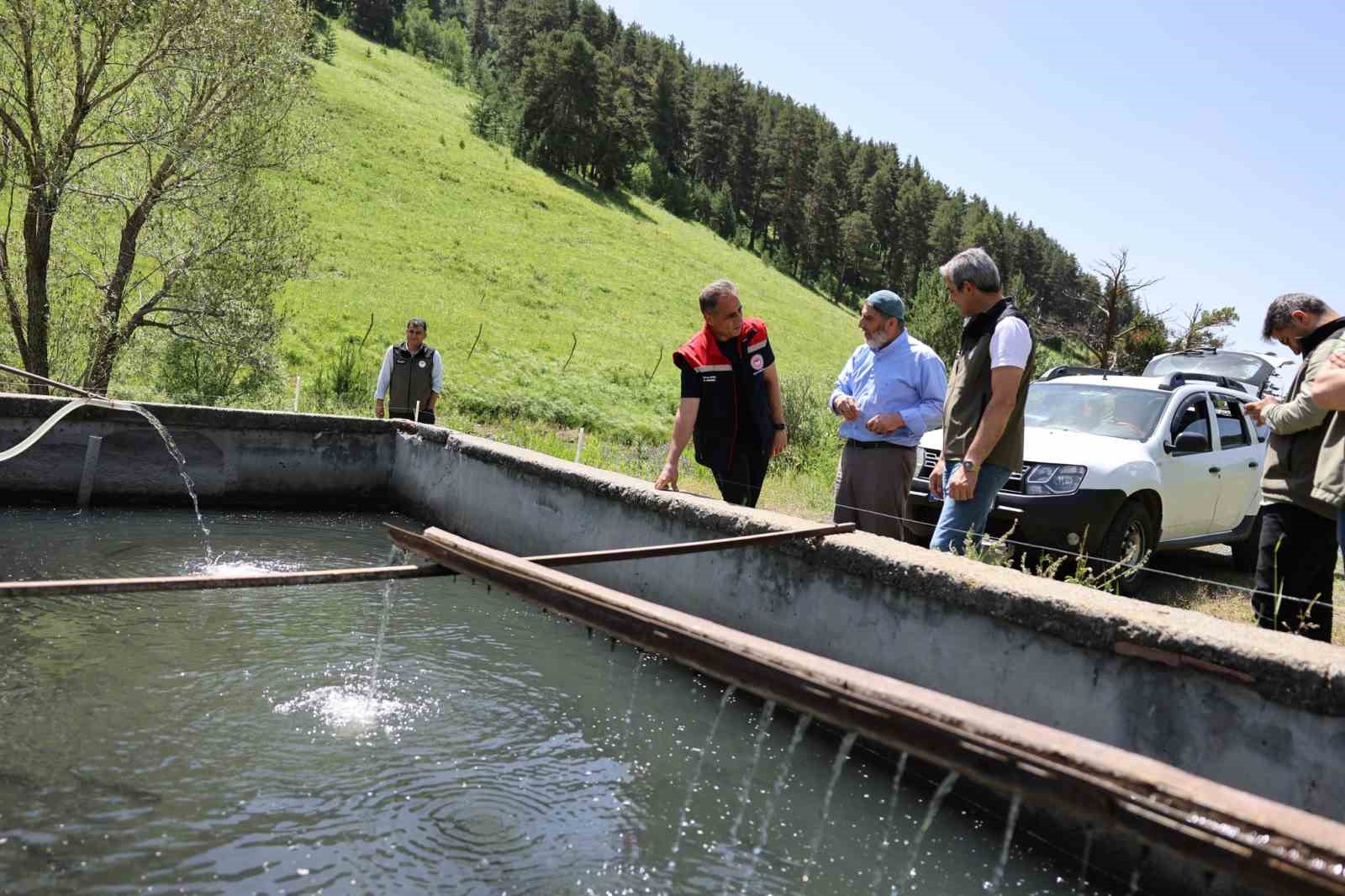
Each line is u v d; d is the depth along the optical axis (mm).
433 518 7863
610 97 126188
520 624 5023
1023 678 3180
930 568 3494
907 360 4980
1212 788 1283
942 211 141750
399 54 123625
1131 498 6855
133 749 3139
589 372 36750
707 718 3857
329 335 31938
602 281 56344
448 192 63062
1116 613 2914
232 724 3422
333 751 3260
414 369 9258
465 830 2783
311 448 8414
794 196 135750
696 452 5582
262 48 14539
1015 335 4164
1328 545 4027
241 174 15070
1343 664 2432
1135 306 34062
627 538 5344
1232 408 8219
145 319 15203
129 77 13602
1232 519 7902
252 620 4727
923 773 3395
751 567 4391
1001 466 4301
